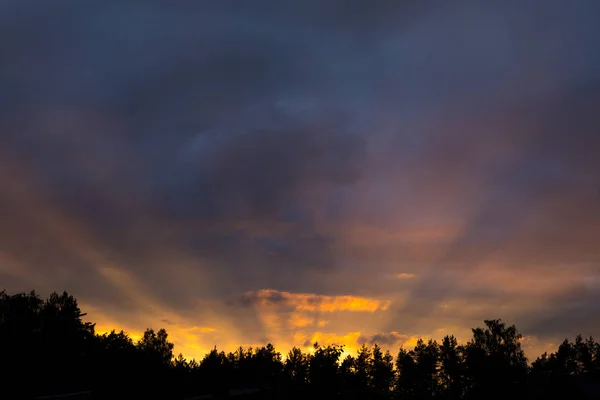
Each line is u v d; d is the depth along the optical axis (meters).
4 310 48.59
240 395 29.41
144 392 48.03
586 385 40.94
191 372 52.66
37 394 43.78
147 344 57.25
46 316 50.44
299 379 44.84
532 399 50.34
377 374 56.56
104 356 51.72
